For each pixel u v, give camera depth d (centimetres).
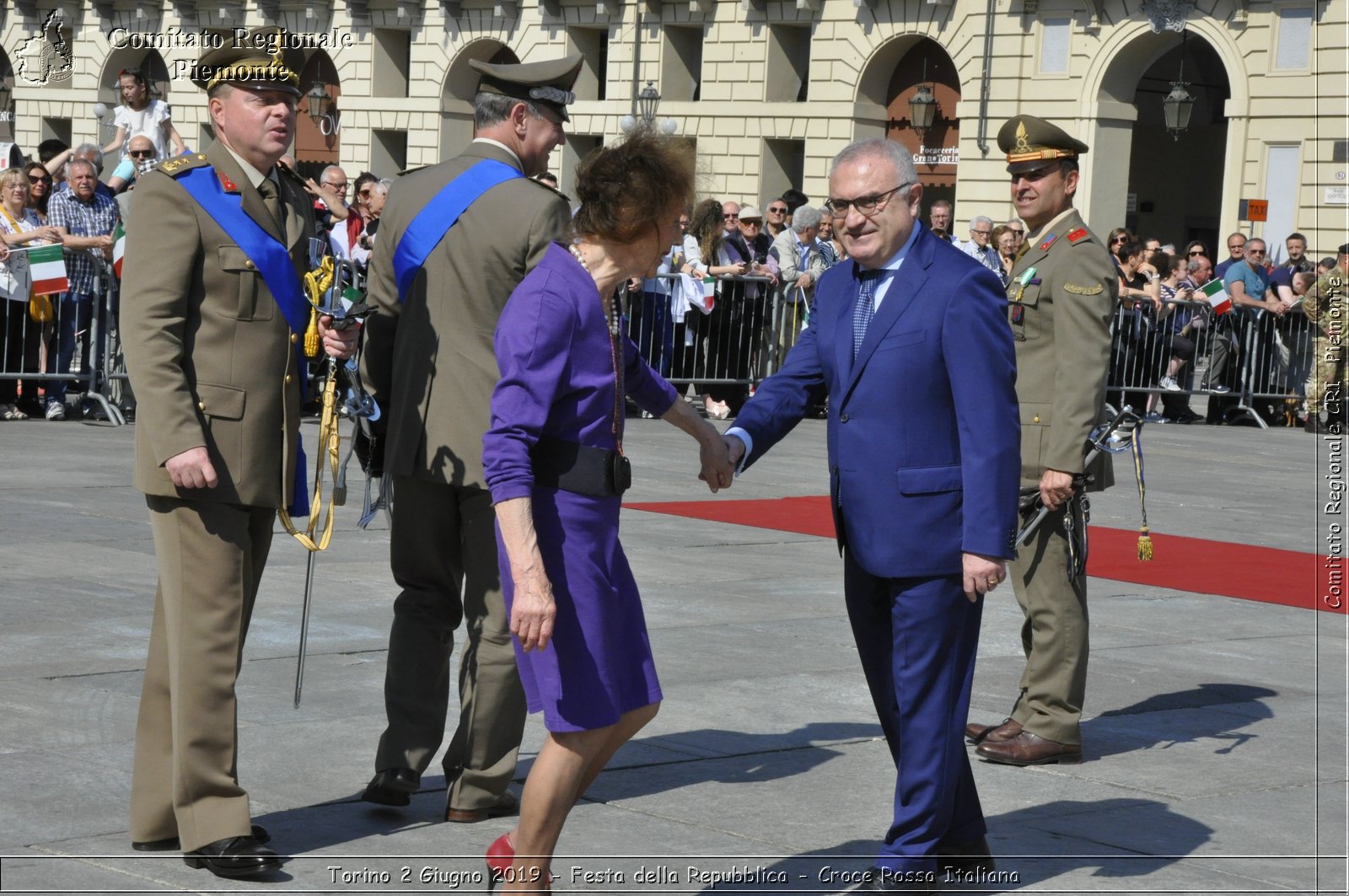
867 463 389
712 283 1431
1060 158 518
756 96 3014
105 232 1219
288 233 405
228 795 389
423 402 429
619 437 355
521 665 354
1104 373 508
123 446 1105
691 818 441
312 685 550
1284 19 2455
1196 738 550
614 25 3156
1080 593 517
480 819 433
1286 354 1780
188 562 388
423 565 441
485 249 425
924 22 2798
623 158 351
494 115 445
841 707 558
